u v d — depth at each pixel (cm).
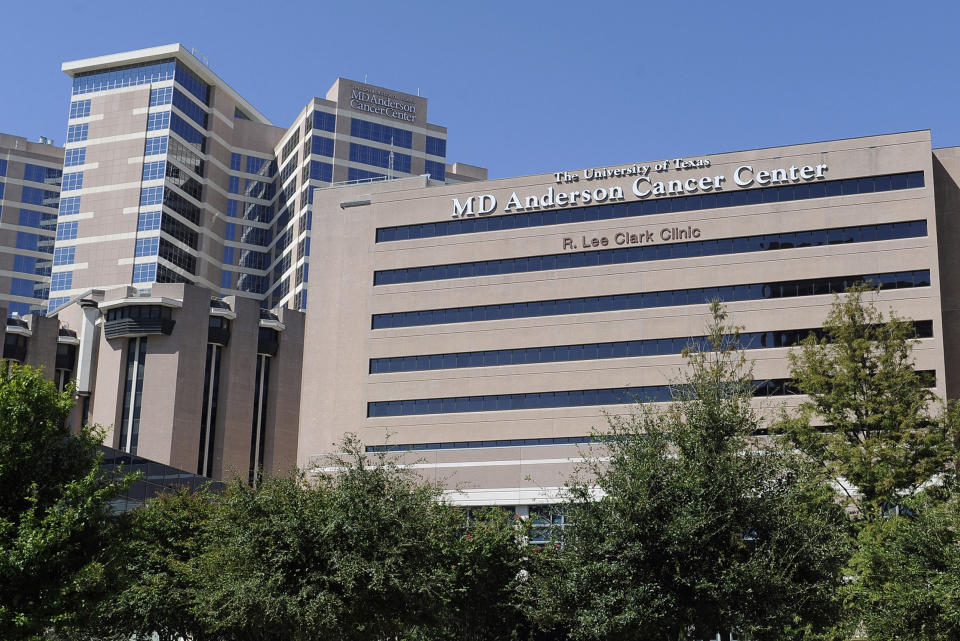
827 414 5384
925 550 3812
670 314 8788
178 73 15675
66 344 11925
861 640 4572
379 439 9356
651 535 3453
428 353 9444
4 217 17388
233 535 3669
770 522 3497
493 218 9575
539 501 7644
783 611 3388
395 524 3684
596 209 9281
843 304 6088
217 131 16375
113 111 15612
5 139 18162
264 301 16388
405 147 16275
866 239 8444
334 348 10256
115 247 14962
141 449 11231
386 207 9919
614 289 9025
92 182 15350
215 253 16025
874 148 8600
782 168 8800
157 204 15012
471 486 7881
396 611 3697
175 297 11706
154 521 4553
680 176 9081
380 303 9712
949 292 8450
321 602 3397
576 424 8819
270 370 12175
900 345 5509
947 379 8262
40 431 3206
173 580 4319
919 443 5109
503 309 9325
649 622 3397
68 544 3091
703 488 3484
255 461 11781
